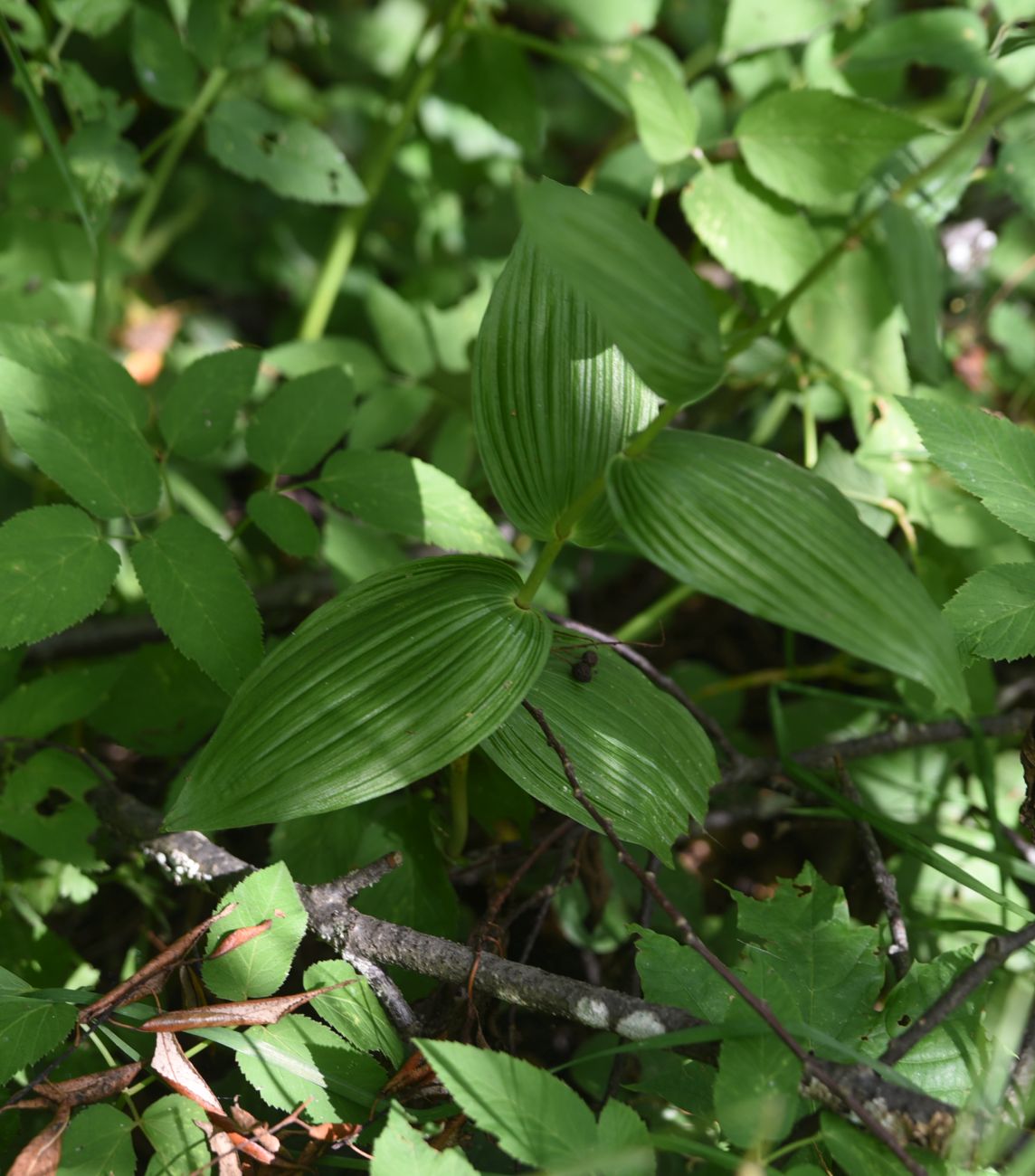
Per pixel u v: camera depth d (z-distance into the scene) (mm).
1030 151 1373
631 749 1224
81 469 1248
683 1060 1196
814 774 1340
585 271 1107
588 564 1496
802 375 1434
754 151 1363
